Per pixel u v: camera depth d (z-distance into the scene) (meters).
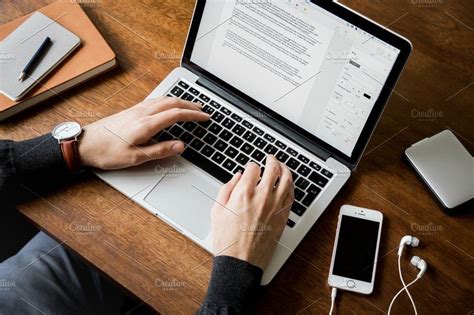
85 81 1.09
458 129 1.07
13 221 1.28
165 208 0.97
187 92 1.09
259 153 1.03
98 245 0.96
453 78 1.12
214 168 1.01
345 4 1.18
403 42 0.89
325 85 0.98
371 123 0.96
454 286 0.94
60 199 0.99
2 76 1.04
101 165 0.99
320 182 1.00
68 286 1.15
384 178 1.03
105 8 1.17
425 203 1.01
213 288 0.89
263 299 0.92
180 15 1.17
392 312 0.92
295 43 0.98
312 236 0.97
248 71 1.04
